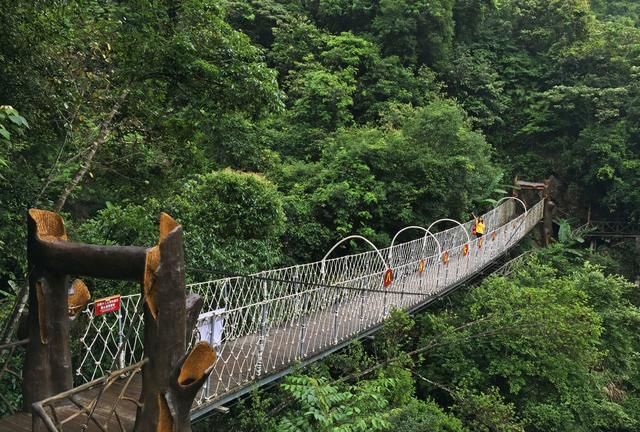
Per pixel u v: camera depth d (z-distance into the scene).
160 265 2.25
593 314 8.68
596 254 17.81
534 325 8.42
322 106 15.05
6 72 3.96
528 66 22.70
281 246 10.41
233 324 5.75
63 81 4.34
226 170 8.20
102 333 4.85
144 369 2.27
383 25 18.72
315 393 4.28
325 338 6.42
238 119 6.97
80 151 4.85
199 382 2.23
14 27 3.80
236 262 7.10
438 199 13.48
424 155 13.50
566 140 20.69
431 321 9.22
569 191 20.41
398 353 7.30
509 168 21.03
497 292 9.76
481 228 12.52
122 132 5.23
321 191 12.23
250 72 5.03
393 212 12.72
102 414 2.70
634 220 19.05
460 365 8.77
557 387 8.70
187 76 4.99
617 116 19.59
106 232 5.77
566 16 22.48
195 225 7.14
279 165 12.88
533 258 13.11
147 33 4.59
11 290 5.04
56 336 2.65
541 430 8.48
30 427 2.47
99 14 4.71
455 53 21.23
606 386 10.51
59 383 2.67
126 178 5.44
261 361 5.23
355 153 12.96
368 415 4.70
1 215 4.52
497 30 23.77
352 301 7.52
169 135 5.50
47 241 2.54
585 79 20.61
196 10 4.88
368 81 17.48
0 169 4.09
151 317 2.26
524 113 21.75
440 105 15.02
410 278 9.41
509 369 8.66
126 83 4.89
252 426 4.90
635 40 20.23
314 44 17.86
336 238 11.90
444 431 6.78
